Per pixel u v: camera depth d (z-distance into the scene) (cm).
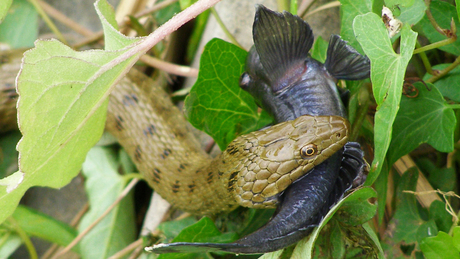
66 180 39
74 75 36
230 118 41
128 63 37
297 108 38
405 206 40
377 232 41
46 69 36
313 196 37
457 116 41
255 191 38
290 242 37
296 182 38
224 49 40
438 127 39
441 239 38
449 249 38
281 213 37
